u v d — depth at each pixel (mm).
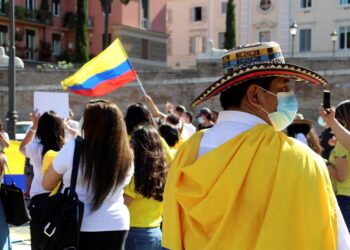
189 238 7133
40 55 125812
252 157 6840
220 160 6918
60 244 11602
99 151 11852
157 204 14102
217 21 158750
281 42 132625
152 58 135250
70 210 11641
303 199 6684
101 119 11961
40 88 94312
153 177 13727
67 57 127000
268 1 135750
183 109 39344
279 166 6750
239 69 7203
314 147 19406
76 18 116188
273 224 6613
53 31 129500
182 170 7145
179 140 23031
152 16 136125
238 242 6707
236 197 6809
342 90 89062
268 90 7383
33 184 17156
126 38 128250
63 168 11953
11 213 15055
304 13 130250
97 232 11906
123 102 96125
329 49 127438
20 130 58844
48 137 16875
